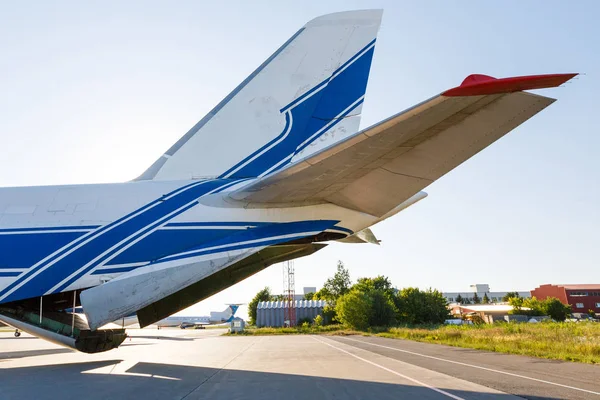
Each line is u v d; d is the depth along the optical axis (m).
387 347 16.53
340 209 7.88
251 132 8.77
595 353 12.67
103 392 5.59
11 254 7.43
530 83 4.62
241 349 15.52
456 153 5.88
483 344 16.95
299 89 8.90
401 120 5.24
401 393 5.56
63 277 7.36
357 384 6.36
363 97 8.86
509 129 5.41
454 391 5.75
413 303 55.50
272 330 49.66
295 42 9.02
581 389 6.11
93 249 7.50
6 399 5.12
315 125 8.77
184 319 114.69
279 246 8.56
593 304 90.38
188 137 8.79
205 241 7.60
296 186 7.07
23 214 7.82
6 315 8.13
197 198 7.94
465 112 5.18
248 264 8.62
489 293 143.00
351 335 34.19
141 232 7.62
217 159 8.69
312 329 50.59
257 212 7.79
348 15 9.09
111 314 7.11
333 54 8.98
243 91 8.93
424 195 8.16
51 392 5.59
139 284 7.23
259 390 5.76
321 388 5.96
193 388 5.93
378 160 6.13
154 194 8.06
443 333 24.16
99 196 8.06
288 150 8.73
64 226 7.68
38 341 26.39
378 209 7.63
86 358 11.32
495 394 5.55
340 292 85.81
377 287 72.12
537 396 5.44
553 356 11.78
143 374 7.53
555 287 93.62
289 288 63.97
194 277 7.34
